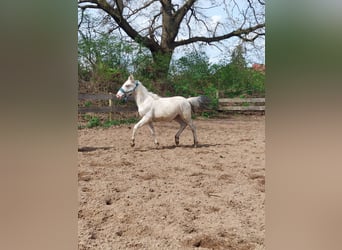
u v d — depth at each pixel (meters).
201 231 2.80
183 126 6.98
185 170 4.93
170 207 3.38
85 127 9.29
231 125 10.48
